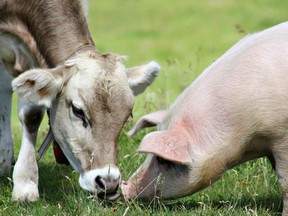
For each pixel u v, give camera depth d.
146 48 35.09
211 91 11.61
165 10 43.53
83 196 11.94
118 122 11.42
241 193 12.48
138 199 11.77
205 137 11.47
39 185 13.45
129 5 45.25
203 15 41.81
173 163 11.56
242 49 11.78
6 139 14.02
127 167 13.46
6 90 13.74
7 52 12.70
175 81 25.22
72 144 11.67
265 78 11.35
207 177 11.59
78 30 12.42
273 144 11.57
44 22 12.36
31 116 12.77
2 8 12.43
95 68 11.50
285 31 11.72
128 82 11.78
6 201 12.58
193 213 11.52
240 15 41.00
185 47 35.00
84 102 11.39
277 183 12.94
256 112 11.36
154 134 11.28
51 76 11.50
